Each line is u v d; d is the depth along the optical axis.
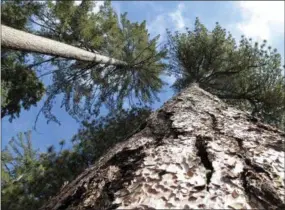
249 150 1.55
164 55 9.62
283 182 1.30
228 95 8.82
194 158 1.48
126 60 10.32
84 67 9.84
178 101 2.83
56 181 8.18
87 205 1.43
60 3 8.76
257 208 1.16
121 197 1.26
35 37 5.47
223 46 8.47
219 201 1.16
